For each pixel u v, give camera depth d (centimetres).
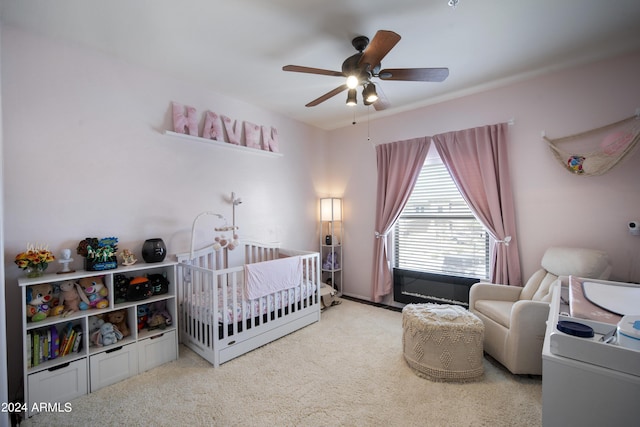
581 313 114
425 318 227
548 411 95
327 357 248
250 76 279
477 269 328
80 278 214
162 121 273
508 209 291
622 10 186
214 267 310
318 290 336
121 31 208
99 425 170
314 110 372
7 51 196
